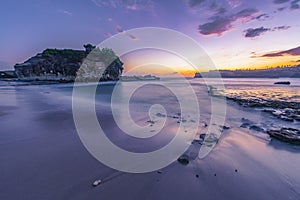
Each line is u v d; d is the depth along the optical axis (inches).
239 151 227.9
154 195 135.3
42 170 164.1
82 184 145.0
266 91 1164.5
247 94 989.2
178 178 159.9
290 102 681.0
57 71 2394.2
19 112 407.5
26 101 583.2
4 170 162.2
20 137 248.2
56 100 617.3
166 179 157.6
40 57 2479.1
